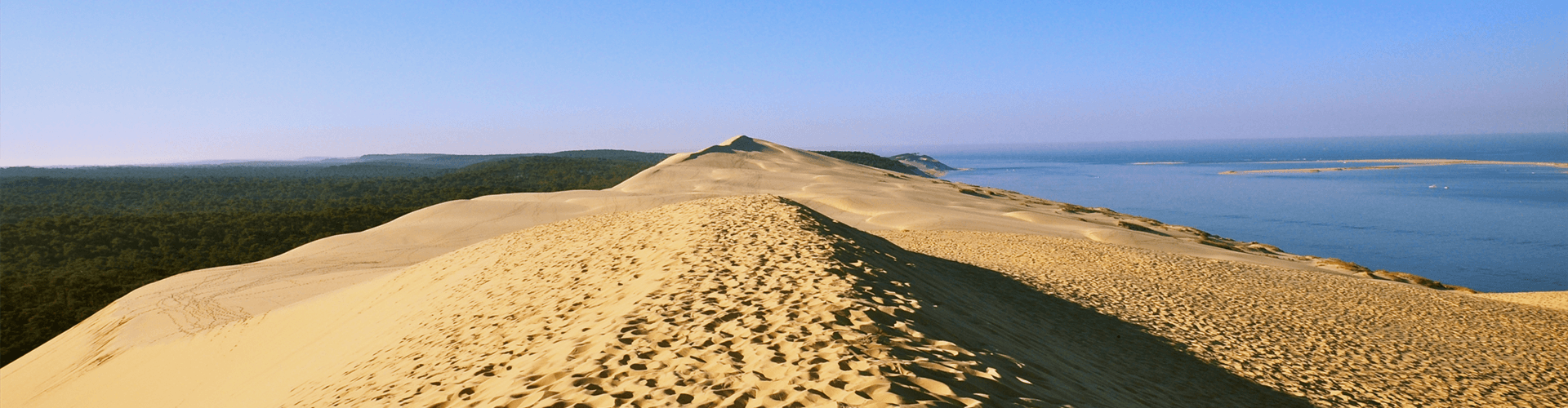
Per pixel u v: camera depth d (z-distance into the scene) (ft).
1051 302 50.65
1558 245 325.01
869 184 276.62
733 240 45.19
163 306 95.81
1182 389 32.14
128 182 465.88
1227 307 57.98
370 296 66.23
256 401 36.40
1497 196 551.59
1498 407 38.93
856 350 20.16
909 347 21.33
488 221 170.50
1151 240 133.90
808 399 16.20
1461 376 44.16
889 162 646.33
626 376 19.29
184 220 255.09
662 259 40.65
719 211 61.36
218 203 371.56
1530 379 45.75
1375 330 55.01
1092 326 44.62
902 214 164.86
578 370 20.15
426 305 48.93
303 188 447.01
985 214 177.68
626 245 50.65
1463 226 390.21
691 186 263.70
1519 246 323.78
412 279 68.28
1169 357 39.29
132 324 88.07
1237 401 32.32
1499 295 87.10
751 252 40.40
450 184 468.75
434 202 358.84
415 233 157.38
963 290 44.62
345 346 43.98
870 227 147.43
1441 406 37.58
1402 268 274.57
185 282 114.32
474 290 48.44
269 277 114.42
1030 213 174.40
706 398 16.78
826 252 40.01
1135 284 65.67
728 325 24.23
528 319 31.63
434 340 32.96
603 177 474.49
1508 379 45.09
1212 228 387.55
